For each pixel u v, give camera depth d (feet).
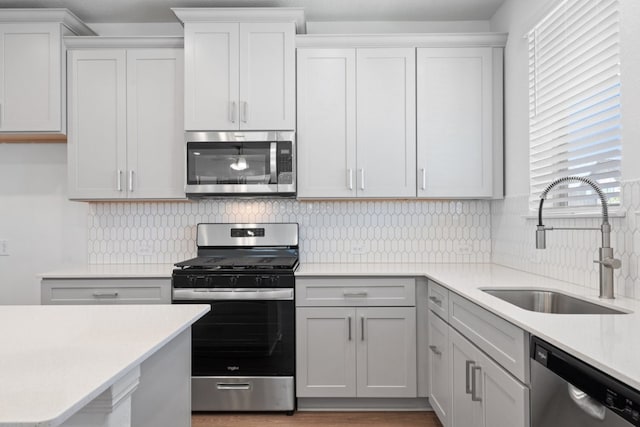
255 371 8.38
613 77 5.78
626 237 5.53
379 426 7.98
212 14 8.93
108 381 2.69
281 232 9.90
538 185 7.88
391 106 9.13
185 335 4.99
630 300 5.31
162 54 9.25
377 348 8.41
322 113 9.12
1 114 9.04
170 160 9.23
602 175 6.09
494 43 9.15
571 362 3.42
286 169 8.93
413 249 10.23
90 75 9.22
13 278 10.25
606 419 3.12
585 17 6.43
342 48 9.14
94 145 9.22
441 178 9.12
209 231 9.91
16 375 2.76
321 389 8.40
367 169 9.12
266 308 8.41
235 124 9.00
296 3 9.27
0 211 10.24
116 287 8.50
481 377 5.49
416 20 10.19
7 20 9.05
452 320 6.83
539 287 6.46
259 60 9.02
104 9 9.55
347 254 10.26
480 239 10.18
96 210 10.25
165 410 4.51
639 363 2.98
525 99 8.20
